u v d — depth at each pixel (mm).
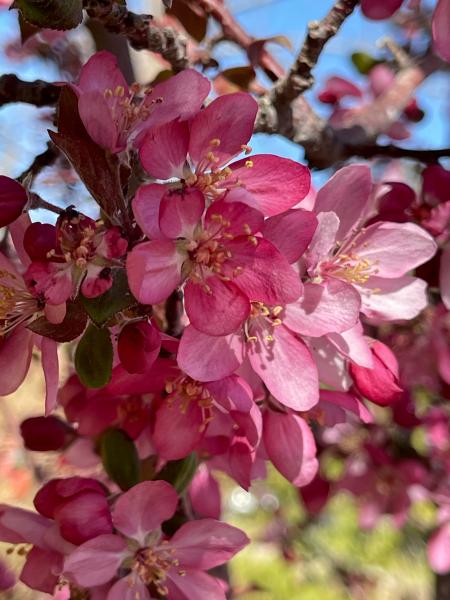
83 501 132
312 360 131
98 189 119
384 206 168
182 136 122
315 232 138
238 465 134
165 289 113
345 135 239
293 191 123
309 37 175
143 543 139
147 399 154
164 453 135
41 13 122
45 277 113
